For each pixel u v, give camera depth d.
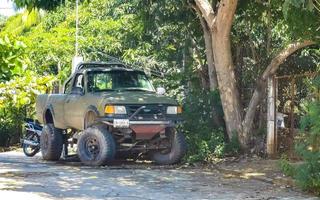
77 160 14.31
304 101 11.74
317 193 8.82
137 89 13.51
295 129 12.30
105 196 8.50
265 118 13.66
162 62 19.36
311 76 12.23
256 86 13.47
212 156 12.93
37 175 10.77
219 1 13.75
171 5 14.64
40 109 15.06
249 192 9.06
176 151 12.76
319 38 11.36
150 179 10.46
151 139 12.76
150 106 12.48
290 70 14.40
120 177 10.68
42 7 11.87
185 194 8.80
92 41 23.55
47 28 27.88
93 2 25.78
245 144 13.23
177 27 16.02
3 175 10.64
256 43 14.52
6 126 20.52
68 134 14.41
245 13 14.30
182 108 13.41
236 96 13.34
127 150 12.70
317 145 8.81
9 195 8.24
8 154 17.17
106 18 24.91
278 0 12.70
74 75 13.88
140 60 20.06
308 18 10.52
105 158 12.18
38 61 22.78
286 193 8.98
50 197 8.24
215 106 13.73
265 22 14.38
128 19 21.83
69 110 13.59
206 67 15.48
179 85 15.73
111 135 12.32
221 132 13.31
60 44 23.48
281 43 14.68
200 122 13.54
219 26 12.92
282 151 12.80
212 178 10.68
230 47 13.45
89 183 9.81
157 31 16.75
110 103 12.16
